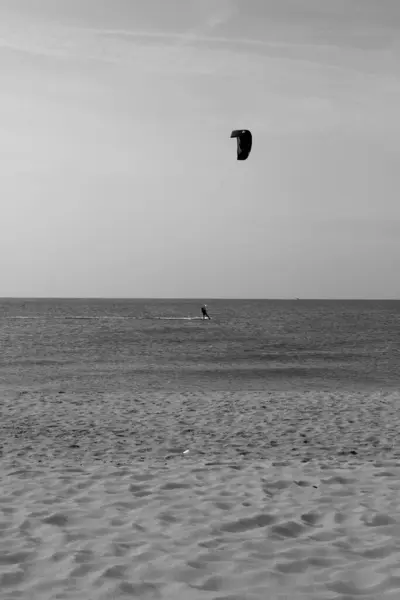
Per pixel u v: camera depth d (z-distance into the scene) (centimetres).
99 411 1399
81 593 443
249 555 522
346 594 444
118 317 6681
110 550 529
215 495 712
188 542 554
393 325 5469
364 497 697
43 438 1104
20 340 3519
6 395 1691
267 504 675
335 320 6375
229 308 11612
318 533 581
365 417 1323
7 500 690
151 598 437
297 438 1103
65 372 2262
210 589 455
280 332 4397
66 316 7019
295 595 442
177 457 952
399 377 2223
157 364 2519
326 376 2230
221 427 1207
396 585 456
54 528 590
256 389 1908
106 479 792
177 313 8369
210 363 2573
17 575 473
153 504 677
